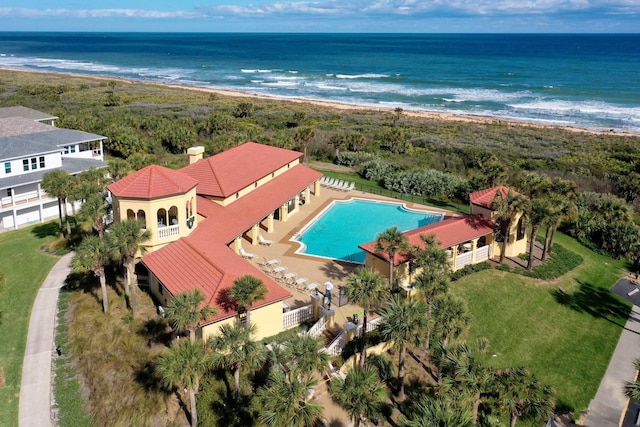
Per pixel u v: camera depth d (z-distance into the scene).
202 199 36.25
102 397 22.16
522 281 32.75
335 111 109.06
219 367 22.20
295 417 17.19
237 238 33.47
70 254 36.38
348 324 24.72
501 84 160.50
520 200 32.50
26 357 25.00
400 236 26.97
